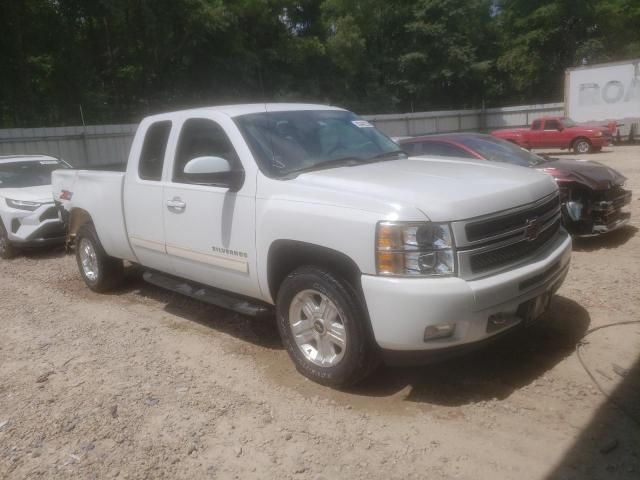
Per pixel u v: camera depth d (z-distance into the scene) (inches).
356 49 1472.7
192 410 160.7
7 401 173.2
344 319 155.9
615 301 216.7
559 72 1756.9
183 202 201.3
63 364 197.2
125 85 1173.1
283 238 167.0
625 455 128.6
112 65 1150.3
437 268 143.6
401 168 179.5
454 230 143.9
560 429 139.5
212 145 196.2
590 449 131.4
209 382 176.6
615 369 164.7
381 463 132.0
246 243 179.9
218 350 199.9
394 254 143.8
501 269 152.8
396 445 138.2
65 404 168.9
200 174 175.2
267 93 1291.8
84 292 279.6
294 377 175.3
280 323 175.3
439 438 139.6
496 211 152.2
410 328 143.0
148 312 244.4
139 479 133.0
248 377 177.9
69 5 995.3
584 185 282.2
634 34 1716.3
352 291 154.9
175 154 208.5
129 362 194.9
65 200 276.2
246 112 197.6
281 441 143.4
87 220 271.0
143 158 224.2
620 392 153.5
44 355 206.1
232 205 183.2
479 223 147.7
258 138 187.0
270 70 1332.4
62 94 1059.3
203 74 1238.9
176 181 207.2
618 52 1715.1
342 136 204.2
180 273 215.3
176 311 243.1
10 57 967.0
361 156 197.9
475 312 143.6
